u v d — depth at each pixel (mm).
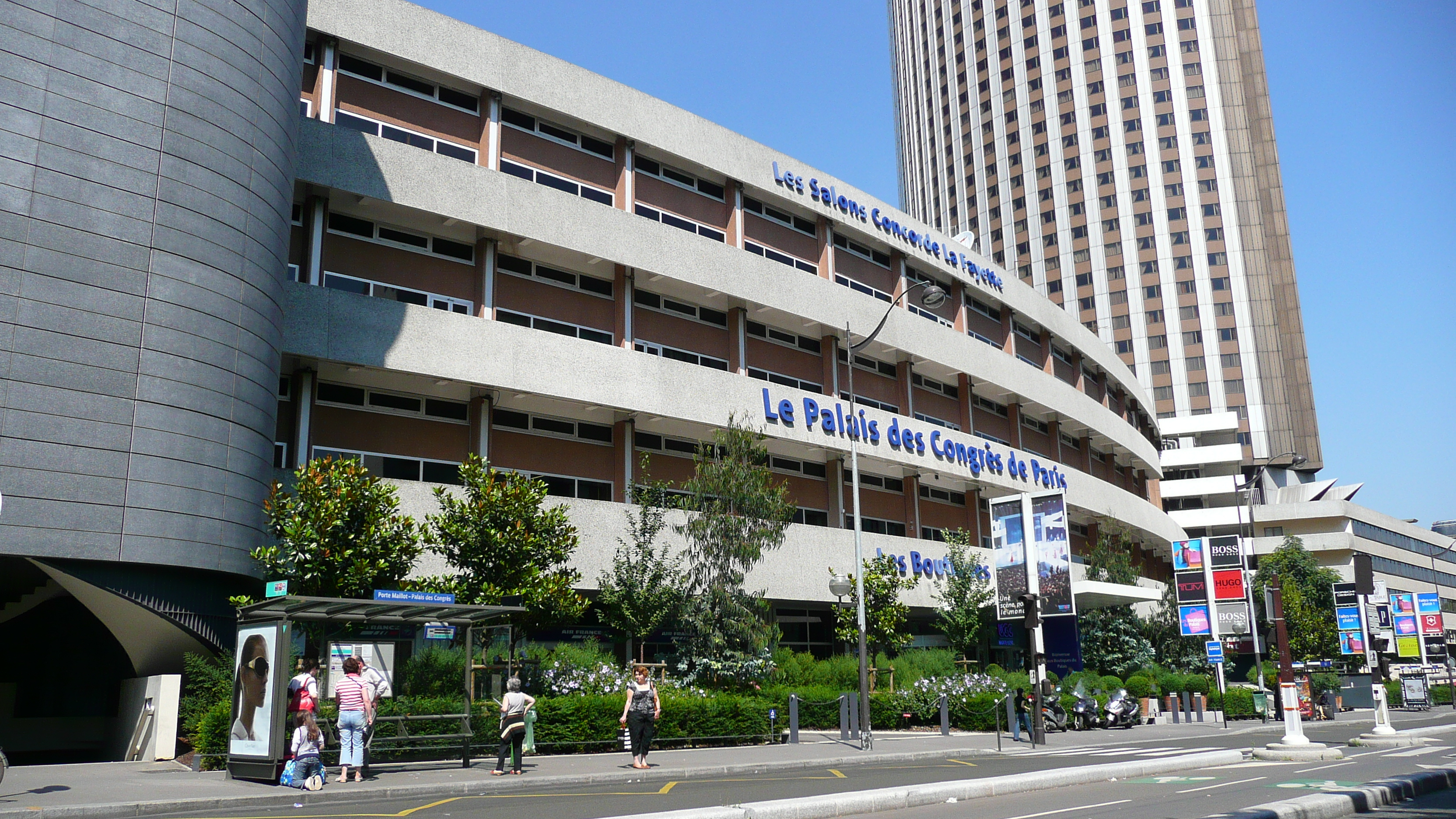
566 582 22375
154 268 18859
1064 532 33219
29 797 13172
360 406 26672
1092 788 14688
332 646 18234
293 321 24062
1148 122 110188
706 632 26625
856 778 16656
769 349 36094
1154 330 104812
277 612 16812
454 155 29312
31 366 17297
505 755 17203
